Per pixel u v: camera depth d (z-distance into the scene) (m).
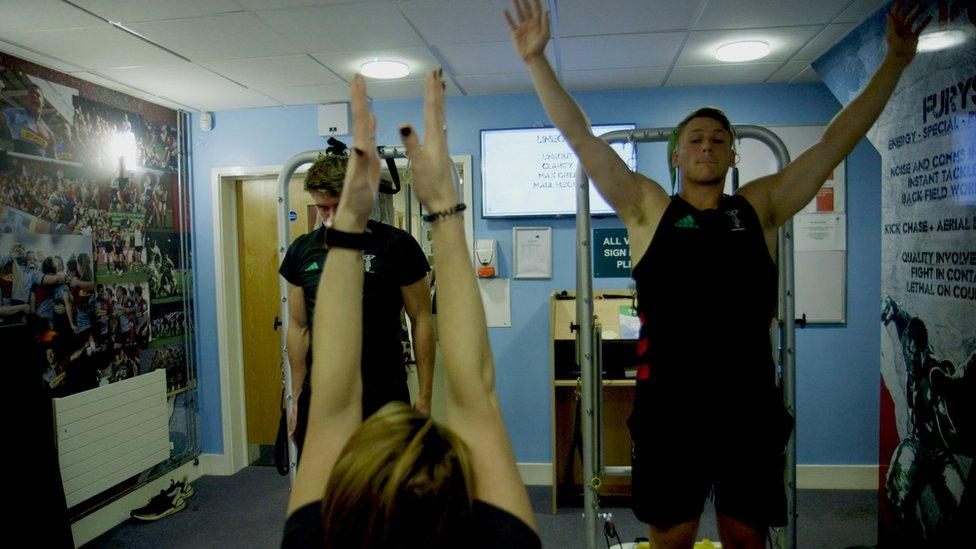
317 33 2.50
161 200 3.57
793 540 1.92
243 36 2.51
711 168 1.37
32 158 2.73
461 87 3.38
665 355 1.36
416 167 0.75
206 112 3.77
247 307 4.02
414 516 0.51
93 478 2.89
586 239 1.88
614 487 3.38
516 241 3.56
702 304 1.32
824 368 3.44
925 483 2.11
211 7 2.21
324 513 0.55
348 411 0.74
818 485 3.46
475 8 2.28
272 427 4.05
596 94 3.51
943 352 2.00
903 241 2.23
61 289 2.86
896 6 1.37
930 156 2.04
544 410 3.61
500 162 3.51
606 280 3.54
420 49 2.73
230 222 3.91
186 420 3.75
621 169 1.40
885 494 2.39
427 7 2.27
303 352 2.08
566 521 3.11
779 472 1.36
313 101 3.59
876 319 3.40
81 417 2.83
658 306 1.37
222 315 3.84
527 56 1.29
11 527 2.30
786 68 3.11
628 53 2.86
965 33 1.84
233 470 3.89
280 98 3.50
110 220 3.18
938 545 2.01
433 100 0.77
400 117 3.60
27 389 2.41
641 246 1.44
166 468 3.55
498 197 3.52
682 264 1.33
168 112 3.65
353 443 0.57
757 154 3.42
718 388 1.31
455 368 0.73
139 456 3.21
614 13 2.38
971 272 1.84
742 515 1.35
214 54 2.72
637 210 1.45
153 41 2.54
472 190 3.59
